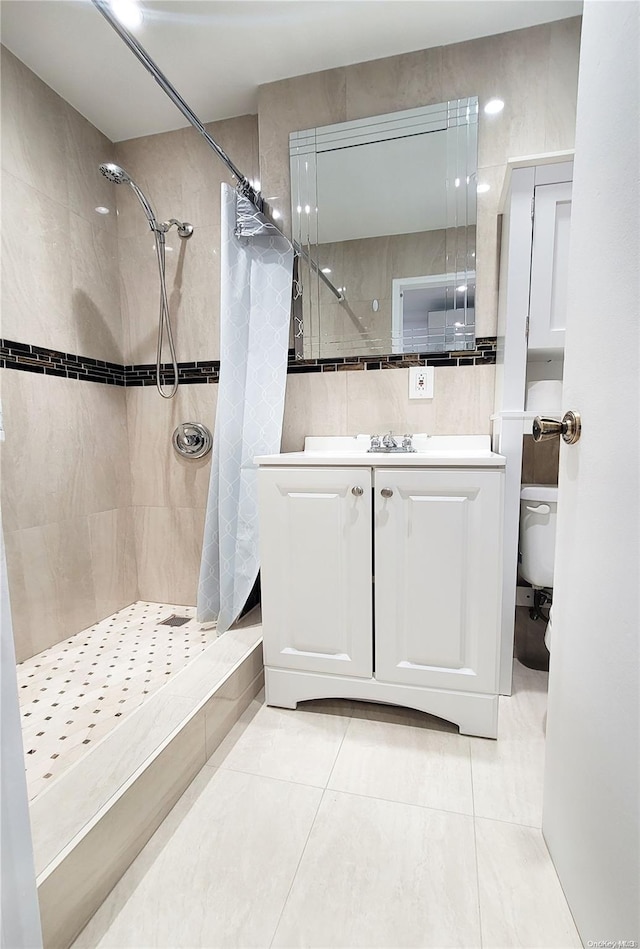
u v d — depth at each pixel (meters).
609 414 0.66
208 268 1.96
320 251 1.76
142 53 1.20
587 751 0.75
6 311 1.54
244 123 1.88
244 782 1.18
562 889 0.88
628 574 0.61
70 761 1.11
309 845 1.00
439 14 1.45
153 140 1.98
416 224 1.66
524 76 1.53
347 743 1.32
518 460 1.45
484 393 1.67
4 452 1.54
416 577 1.31
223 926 0.84
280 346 1.72
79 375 1.85
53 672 1.54
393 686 1.37
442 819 1.06
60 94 1.74
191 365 2.02
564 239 1.37
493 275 1.62
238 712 1.43
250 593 1.73
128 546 2.14
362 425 1.79
